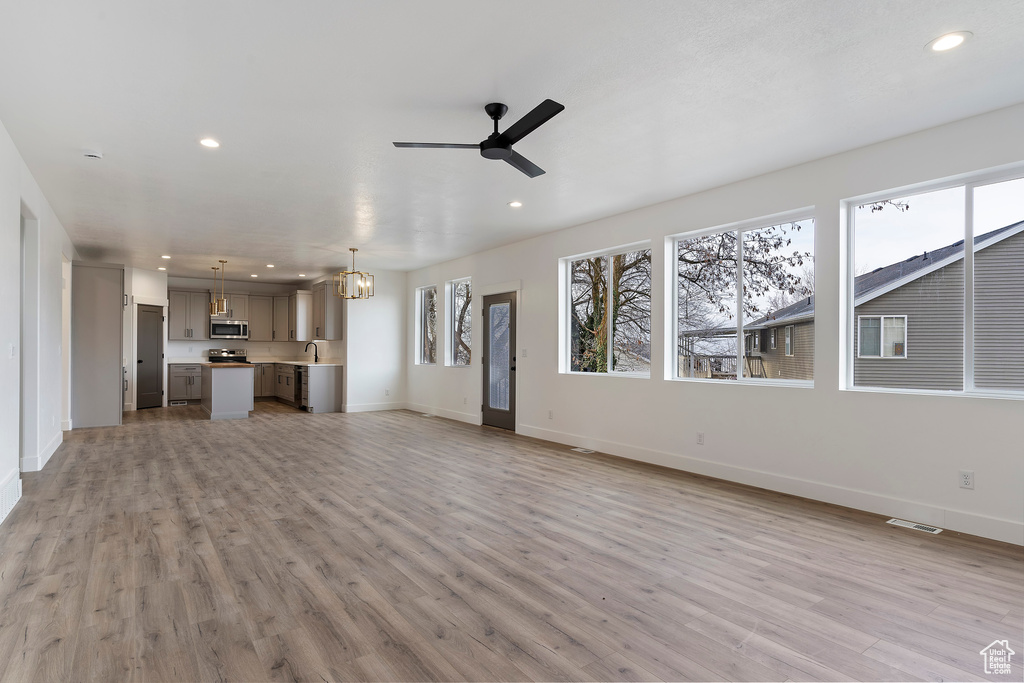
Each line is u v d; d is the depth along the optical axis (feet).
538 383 21.89
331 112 10.46
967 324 11.07
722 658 6.45
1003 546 10.03
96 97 9.80
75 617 7.30
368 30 7.80
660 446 16.84
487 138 10.60
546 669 6.21
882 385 12.26
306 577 8.65
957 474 10.85
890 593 8.16
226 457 17.95
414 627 7.13
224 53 8.38
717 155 12.79
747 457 14.48
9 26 7.60
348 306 30.73
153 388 31.76
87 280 23.93
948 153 10.98
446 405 28.32
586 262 20.26
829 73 9.04
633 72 9.02
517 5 7.25
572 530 10.91
